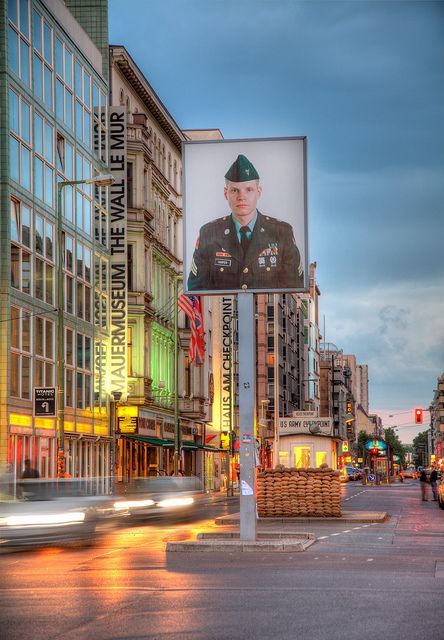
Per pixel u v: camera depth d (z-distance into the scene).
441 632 11.41
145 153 65.06
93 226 56.81
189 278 25.16
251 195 25.19
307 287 24.92
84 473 53.62
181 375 77.75
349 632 11.44
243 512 24.34
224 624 12.14
